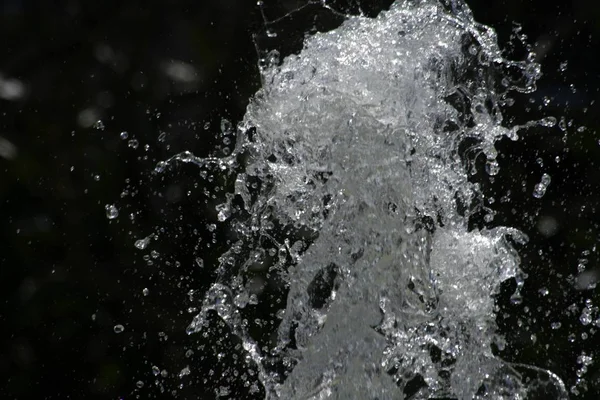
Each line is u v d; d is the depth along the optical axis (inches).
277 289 481.1
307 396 392.5
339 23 448.5
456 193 402.6
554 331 547.2
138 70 748.6
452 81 406.3
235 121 701.9
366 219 393.4
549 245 604.1
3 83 765.9
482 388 395.9
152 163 700.7
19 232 709.3
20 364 662.5
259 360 414.0
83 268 677.9
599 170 628.7
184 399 505.0
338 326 394.3
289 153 404.8
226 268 442.9
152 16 769.6
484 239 400.2
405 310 392.2
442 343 393.7
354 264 395.2
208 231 618.5
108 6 786.8
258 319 481.1
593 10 692.7
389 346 390.6
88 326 656.4
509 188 617.9
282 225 422.6
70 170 729.6
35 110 758.5
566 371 530.6
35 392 653.9
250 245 439.2
